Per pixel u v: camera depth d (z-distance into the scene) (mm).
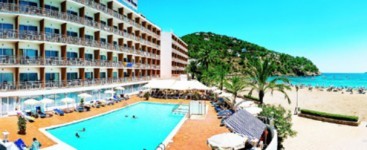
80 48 42562
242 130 19312
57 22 38531
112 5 51375
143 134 25547
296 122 38875
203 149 19312
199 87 46406
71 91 37625
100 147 21609
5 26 33469
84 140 23312
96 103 39094
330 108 52875
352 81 178250
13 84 31672
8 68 32875
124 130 26828
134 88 58406
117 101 43281
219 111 33469
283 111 27141
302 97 71000
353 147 28234
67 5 41469
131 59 59062
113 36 52312
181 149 19266
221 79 61469
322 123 38406
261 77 37125
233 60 199750
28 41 33969
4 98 29875
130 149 21297
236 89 41375
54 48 38812
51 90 34562
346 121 37469
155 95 50188
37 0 36875
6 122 26656
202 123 27422
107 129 27031
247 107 28078
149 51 71188
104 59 50500
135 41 60094
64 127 26984
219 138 15664
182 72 112875
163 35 81812
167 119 32031
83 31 42500
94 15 47094
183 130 24578
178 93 52062
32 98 32750
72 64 39656
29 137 21875
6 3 32500
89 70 46562
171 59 83188
